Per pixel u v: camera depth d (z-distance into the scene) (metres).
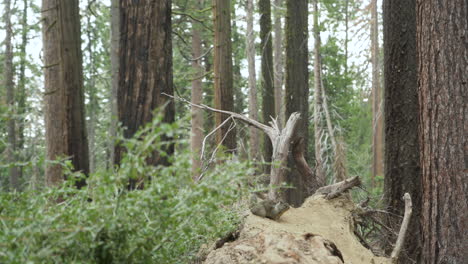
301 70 12.27
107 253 1.99
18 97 19.05
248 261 2.76
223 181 2.02
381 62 23.38
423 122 5.32
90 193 2.06
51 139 11.00
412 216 6.94
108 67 20.61
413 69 7.34
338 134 20.39
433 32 5.22
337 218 4.19
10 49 18.02
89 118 21.17
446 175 5.06
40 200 2.10
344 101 23.84
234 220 3.35
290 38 12.31
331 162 16.77
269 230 3.07
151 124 1.77
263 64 14.30
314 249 2.83
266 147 13.30
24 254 1.75
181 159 1.93
